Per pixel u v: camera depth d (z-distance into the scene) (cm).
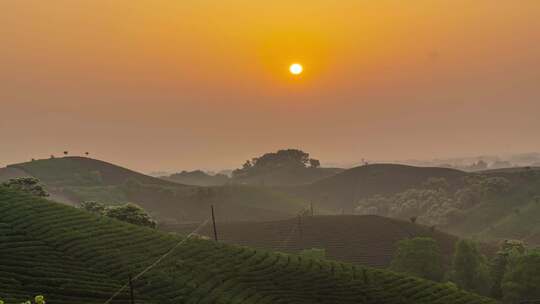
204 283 6391
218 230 14725
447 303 7019
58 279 5581
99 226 7612
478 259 8962
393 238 13412
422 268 8931
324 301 6619
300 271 7475
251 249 8262
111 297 5500
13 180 10225
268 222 15338
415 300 7000
